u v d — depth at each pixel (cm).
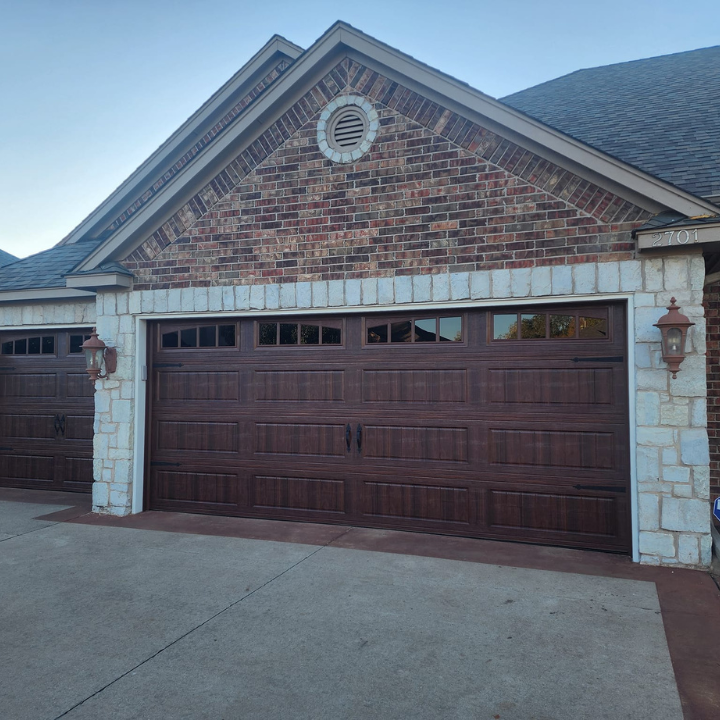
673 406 555
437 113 652
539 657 384
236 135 719
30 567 559
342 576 529
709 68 992
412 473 666
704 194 590
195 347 762
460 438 649
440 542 628
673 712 324
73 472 916
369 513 683
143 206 751
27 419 946
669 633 418
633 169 557
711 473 709
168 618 444
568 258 598
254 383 735
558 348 615
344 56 691
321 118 699
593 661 379
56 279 911
